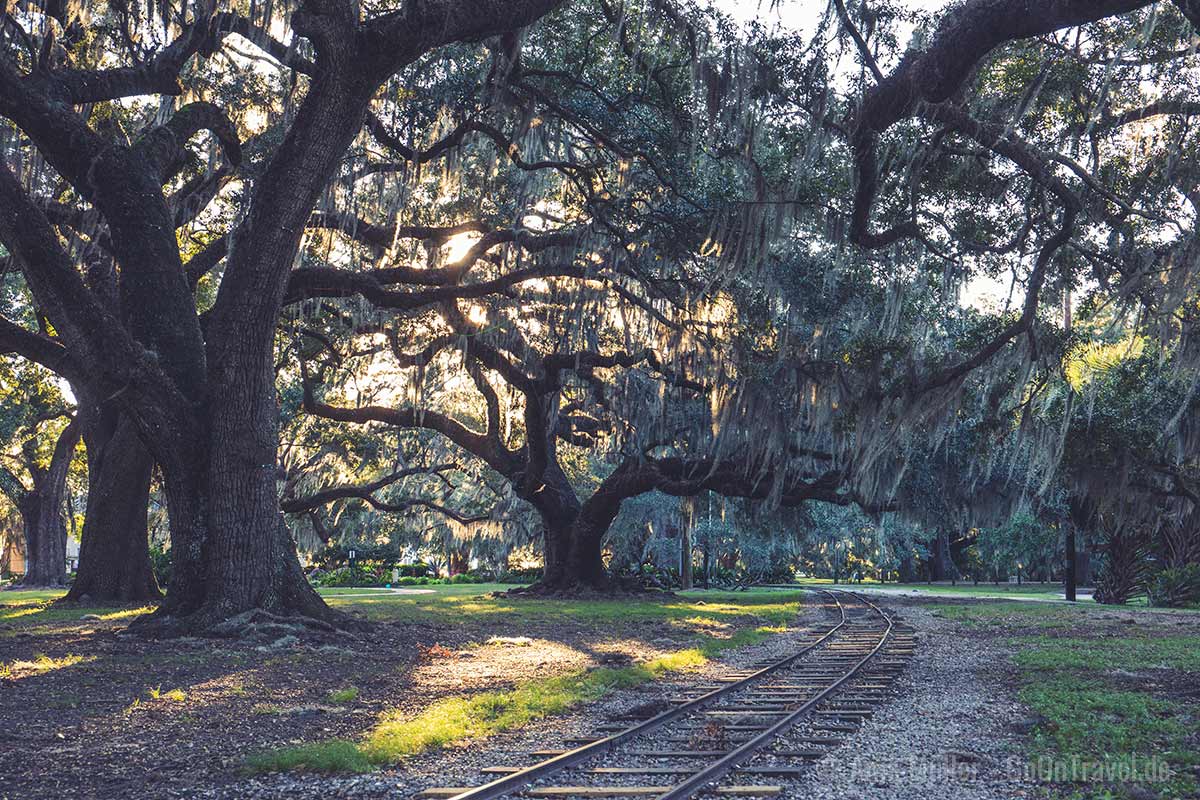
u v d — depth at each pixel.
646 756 8.07
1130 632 21.97
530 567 69.44
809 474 36.62
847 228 21.14
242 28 20.34
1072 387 23.44
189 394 18.84
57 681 12.73
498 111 22.23
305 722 10.02
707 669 15.12
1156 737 8.86
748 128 19.12
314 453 47.31
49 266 17.23
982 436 23.69
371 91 18.27
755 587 60.72
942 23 15.62
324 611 19.12
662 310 28.61
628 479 35.72
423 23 17.30
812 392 26.33
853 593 49.28
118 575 29.27
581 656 16.70
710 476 33.03
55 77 19.30
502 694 11.59
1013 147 17.19
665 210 22.47
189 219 25.73
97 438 30.52
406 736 8.72
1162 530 37.34
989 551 57.34
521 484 36.94
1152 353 23.42
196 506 18.50
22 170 22.91
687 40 20.00
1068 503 37.91
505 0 17.45
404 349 32.19
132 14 20.61
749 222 20.58
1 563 77.81
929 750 8.35
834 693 11.96
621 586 38.69
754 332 26.09
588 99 22.19
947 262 20.44
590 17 21.84
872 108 16.17
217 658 15.37
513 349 33.66
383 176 25.02
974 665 15.44
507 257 28.53
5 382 45.59
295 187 18.34
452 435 37.06
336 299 31.62
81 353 17.73
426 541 69.69
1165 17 16.00
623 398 34.44
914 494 34.16
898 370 22.67
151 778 7.53
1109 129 18.05
